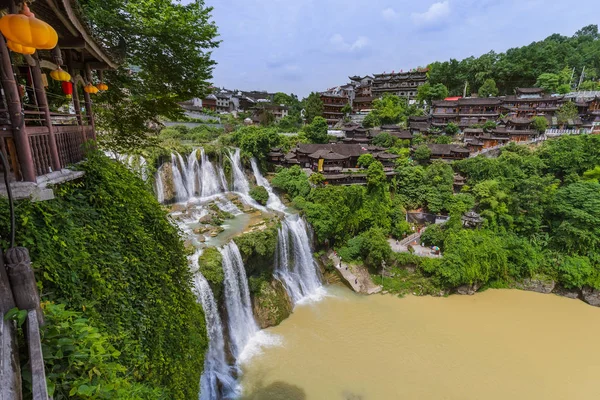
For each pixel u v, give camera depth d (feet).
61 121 41.42
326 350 75.82
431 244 120.16
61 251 22.22
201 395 59.11
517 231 123.03
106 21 41.98
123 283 28.30
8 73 20.38
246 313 81.56
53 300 20.63
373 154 169.07
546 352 78.07
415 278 106.01
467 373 70.85
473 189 137.69
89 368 17.72
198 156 122.93
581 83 251.39
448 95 284.41
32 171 22.07
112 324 25.39
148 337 29.96
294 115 276.62
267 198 127.34
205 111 230.27
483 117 223.10
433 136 214.07
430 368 71.82
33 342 13.62
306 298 98.84
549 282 106.11
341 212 119.44
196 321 42.24
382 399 63.46
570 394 66.49
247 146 143.64
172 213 103.04
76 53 36.29
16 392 12.01
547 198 122.01
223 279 73.20
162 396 28.96
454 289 104.06
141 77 52.49
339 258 114.21
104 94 52.75
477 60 280.72
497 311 94.73
